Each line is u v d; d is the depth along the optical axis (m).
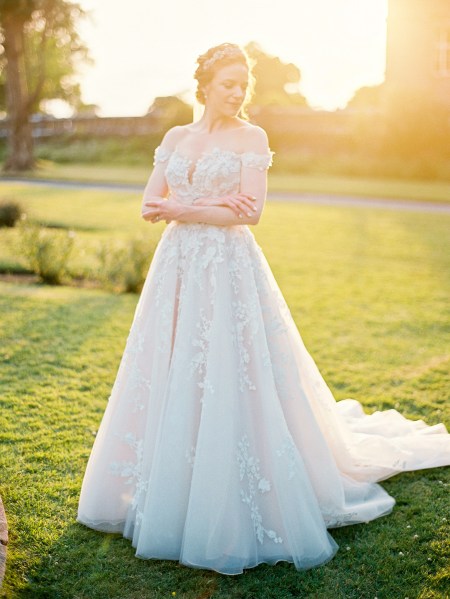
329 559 2.80
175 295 2.77
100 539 2.91
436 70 28.50
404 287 8.33
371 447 3.47
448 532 3.02
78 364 5.12
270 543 2.77
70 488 3.30
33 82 34.22
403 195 20.11
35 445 3.73
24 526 2.96
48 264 8.06
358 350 5.75
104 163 34.12
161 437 2.67
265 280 2.86
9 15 26.30
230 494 2.66
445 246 11.54
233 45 2.76
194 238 2.77
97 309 6.82
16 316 6.40
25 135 28.88
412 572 2.76
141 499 2.76
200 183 2.76
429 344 5.98
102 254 8.05
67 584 2.62
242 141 2.77
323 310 7.10
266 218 14.61
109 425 2.88
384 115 30.16
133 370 2.82
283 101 49.78
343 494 3.04
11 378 4.77
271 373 2.76
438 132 28.88
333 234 12.65
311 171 29.02
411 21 28.34
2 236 10.80
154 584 2.64
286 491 2.71
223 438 2.63
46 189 19.75
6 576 2.63
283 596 2.60
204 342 2.69
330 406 3.20
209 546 2.64
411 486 3.42
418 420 4.17
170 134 2.94
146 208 2.78
